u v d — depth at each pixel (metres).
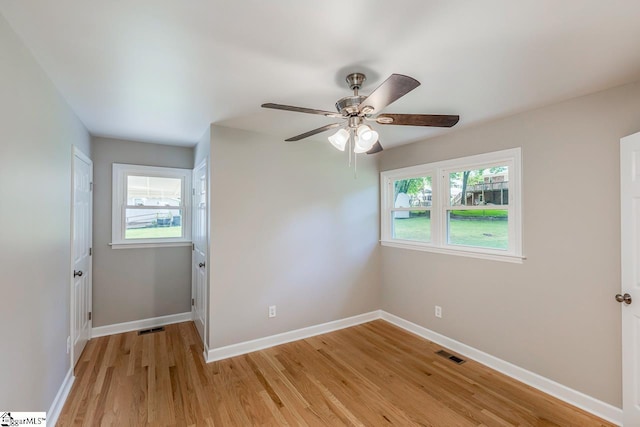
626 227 1.91
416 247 3.52
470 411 2.13
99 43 1.51
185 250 3.88
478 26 1.37
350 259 3.79
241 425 1.98
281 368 2.72
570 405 2.20
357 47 1.54
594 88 2.05
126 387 2.38
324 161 3.60
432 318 3.34
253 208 3.10
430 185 3.45
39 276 1.77
